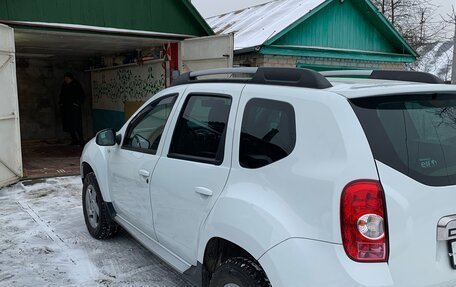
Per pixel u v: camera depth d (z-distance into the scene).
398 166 2.09
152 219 3.52
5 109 7.05
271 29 10.23
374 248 2.02
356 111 2.16
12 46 7.02
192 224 2.96
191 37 9.34
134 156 3.83
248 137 2.64
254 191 2.47
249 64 10.13
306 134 2.27
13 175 7.38
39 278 3.89
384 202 2.02
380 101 2.25
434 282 2.11
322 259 2.08
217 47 8.36
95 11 8.16
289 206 2.26
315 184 2.15
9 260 4.29
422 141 2.26
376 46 11.98
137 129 3.99
